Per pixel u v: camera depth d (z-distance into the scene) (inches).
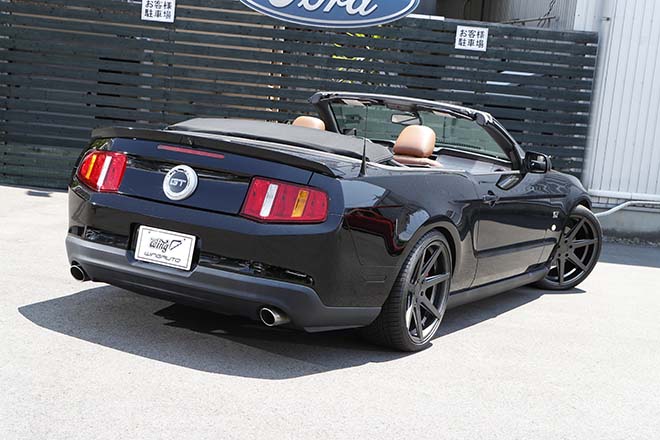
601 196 372.2
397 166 166.1
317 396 133.6
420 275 161.0
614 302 237.1
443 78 376.8
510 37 366.9
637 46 366.0
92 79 368.2
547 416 135.6
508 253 199.5
